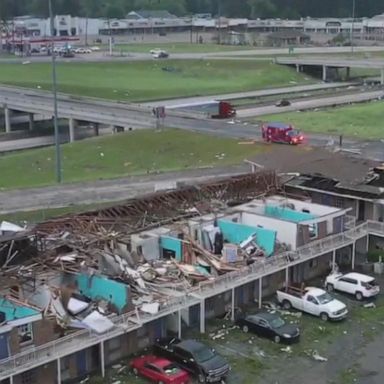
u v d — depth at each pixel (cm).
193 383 3919
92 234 5062
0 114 14838
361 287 5103
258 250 5200
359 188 6106
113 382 3909
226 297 4781
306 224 5362
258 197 6272
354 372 4103
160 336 4359
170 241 5072
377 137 10181
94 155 9469
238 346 4369
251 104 13662
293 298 4888
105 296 4306
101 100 13812
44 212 6600
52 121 14388
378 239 5856
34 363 3641
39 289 4234
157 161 9125
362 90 16000
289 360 4219
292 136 9612
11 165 9081
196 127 10975
